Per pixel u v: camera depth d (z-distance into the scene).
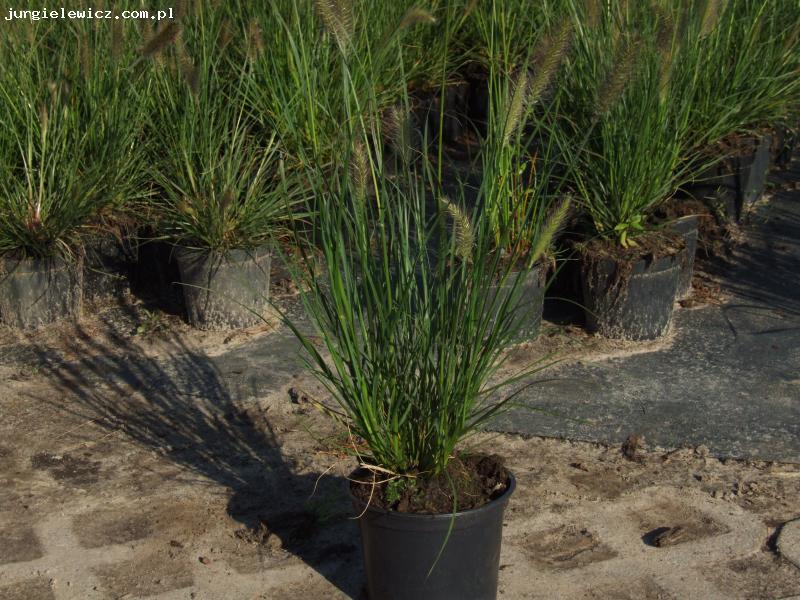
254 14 3.89
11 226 3.47
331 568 2.78
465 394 2.61
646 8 3.41
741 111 3.94
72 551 2.83
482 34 4.62
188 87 3.41
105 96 3.65
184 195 3.55
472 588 2.64
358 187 2.58
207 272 3.50
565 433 3.10
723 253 3.86
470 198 3.99
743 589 2.73
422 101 4.41
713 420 3.13
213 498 2.95
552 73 2.64
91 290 3.66
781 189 4.27
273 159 3.70
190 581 2.76
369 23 4.01
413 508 2.61
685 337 3.46
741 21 4.01
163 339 3.51
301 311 3.61
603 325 3.44
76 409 3.23
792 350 3.39
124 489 2.98
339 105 3.75
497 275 3.28
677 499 2.92
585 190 3.45
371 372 2.64
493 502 2.61
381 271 2.65
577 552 2.81
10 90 3.60
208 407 3.22
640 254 3.39
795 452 3.04
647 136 3.35
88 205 3.57
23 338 3.52
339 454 3.02
